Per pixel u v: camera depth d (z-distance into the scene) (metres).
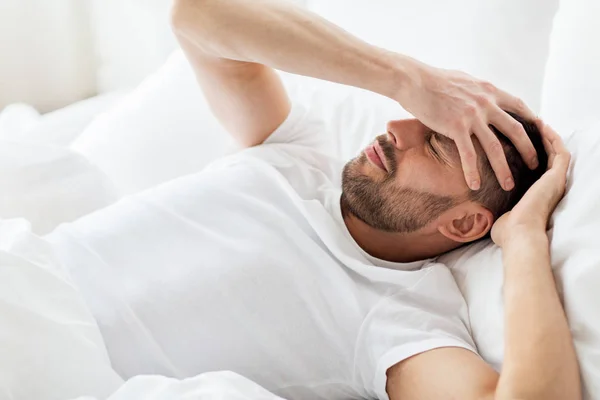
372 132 1.42
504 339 0.90
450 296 1.07
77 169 1.30
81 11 2.00
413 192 1.11
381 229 1.15
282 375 1.06
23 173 1.25
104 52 2.05
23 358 0.88
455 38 1.45
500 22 1.40
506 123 1.09
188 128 1.49
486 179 1.09
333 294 1.08
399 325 1.02
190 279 1.07
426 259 1.19
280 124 1.31
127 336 1.02
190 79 1.55
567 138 1.12
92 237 1.11
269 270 1.08
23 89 2.03
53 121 1.72
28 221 1.12
